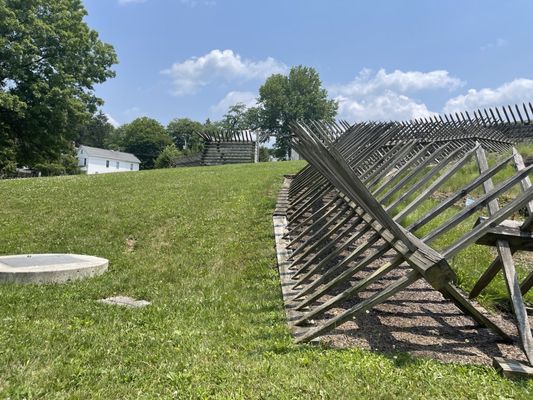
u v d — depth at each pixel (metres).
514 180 3.94
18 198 11.49
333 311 4.62
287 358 3.35
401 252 3.67
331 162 3.49
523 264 5.93
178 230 8.53
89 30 35.88
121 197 11.67
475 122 16.34
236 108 92.69
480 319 3.92
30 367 3.17
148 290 5.58
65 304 4.94
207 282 5.85
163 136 98.25
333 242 5.41
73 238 8.22
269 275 5.96
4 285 5.65
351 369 3.13
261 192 11.60
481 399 2.75
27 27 31.25
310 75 80.38
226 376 3.01
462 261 5.99
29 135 31.89
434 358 3.54
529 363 3.21
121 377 3.05
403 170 5.61
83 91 36.03
